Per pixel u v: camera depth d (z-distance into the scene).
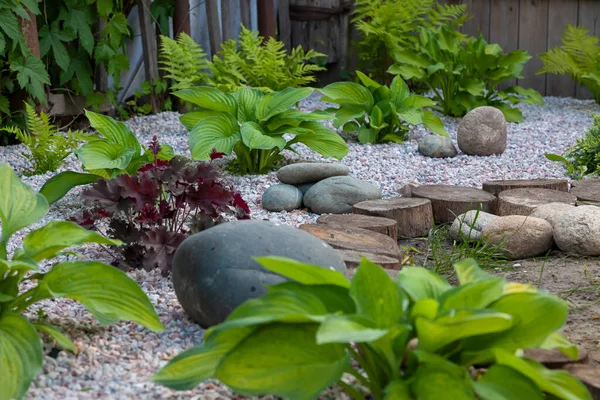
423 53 8.03
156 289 3.53
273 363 2.23
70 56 7.38
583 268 4.06
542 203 4.71
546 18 9.52
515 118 7.80
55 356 2.78
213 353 2.39
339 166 5.22
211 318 2.97
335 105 8.49
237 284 2.92
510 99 8.06
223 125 5.48
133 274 3.71
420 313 2.23
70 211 4.91
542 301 2.26
